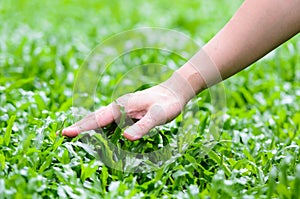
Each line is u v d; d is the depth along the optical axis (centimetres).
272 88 581
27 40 707
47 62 616
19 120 411
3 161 326
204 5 1054
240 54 321
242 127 459
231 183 303
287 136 442
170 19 946
